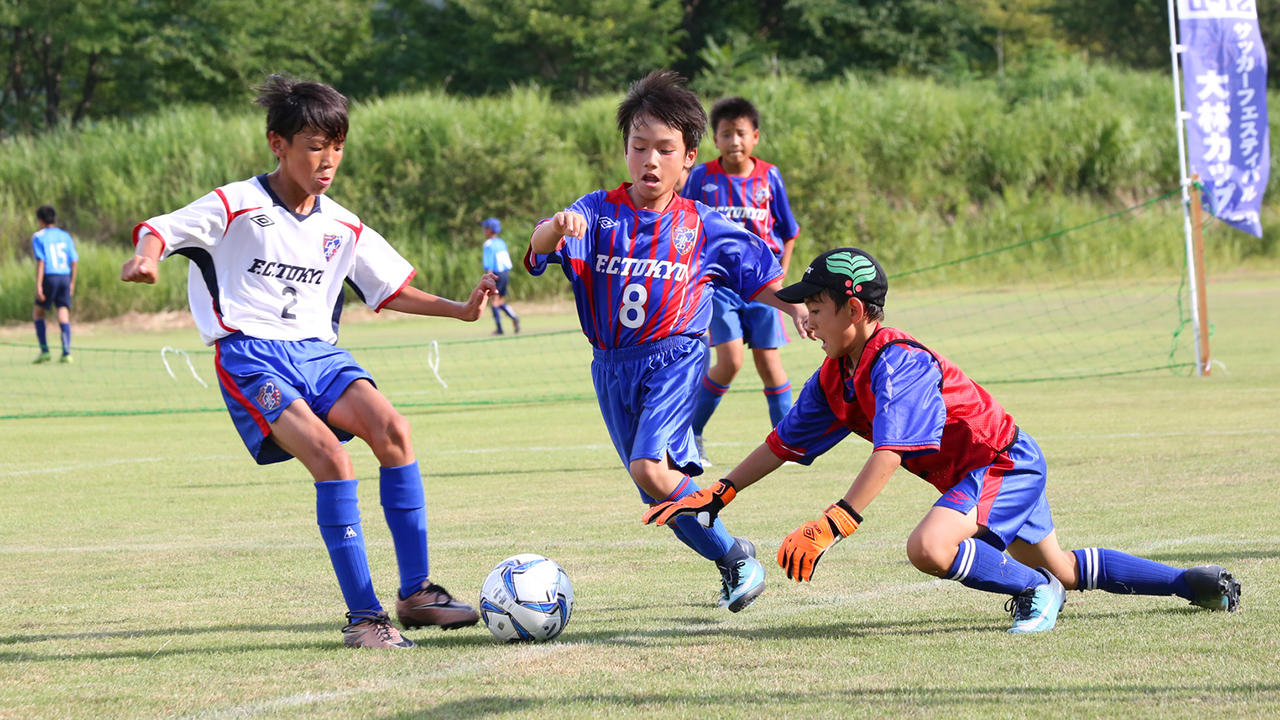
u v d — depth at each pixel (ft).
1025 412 118.62
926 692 34.83
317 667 39.83
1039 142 387.55
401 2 501.15
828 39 520.01
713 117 97.50
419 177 354.74
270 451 46.37
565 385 172.55
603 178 366.43
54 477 94.12
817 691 35.35
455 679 37.86
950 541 40.78
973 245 357.82
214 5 447.01
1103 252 346.54
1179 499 69.62
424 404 150.20
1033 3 605.73
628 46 472.44
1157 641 40.19
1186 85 145.69
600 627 45.29
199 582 55.52
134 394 171.01
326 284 48.16
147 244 42.88
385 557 62.44
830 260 41.60
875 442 39.78
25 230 351.46
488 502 78.18
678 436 48.62
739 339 91.25
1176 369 153.89
